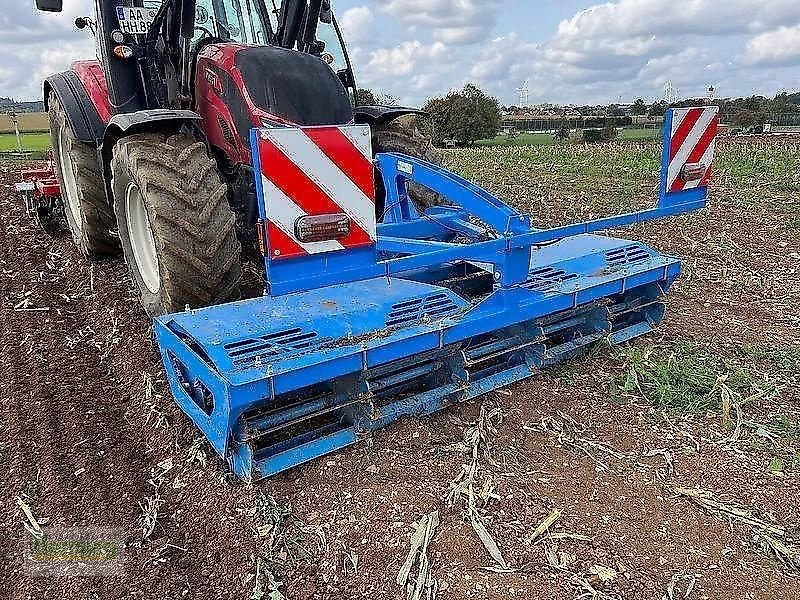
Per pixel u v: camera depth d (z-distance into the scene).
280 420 2.87
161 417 3.48
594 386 3.67
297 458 2.89
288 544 2.59
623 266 4.01
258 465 2.80
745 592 2.32
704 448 3.10
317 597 2.38
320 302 3.30
